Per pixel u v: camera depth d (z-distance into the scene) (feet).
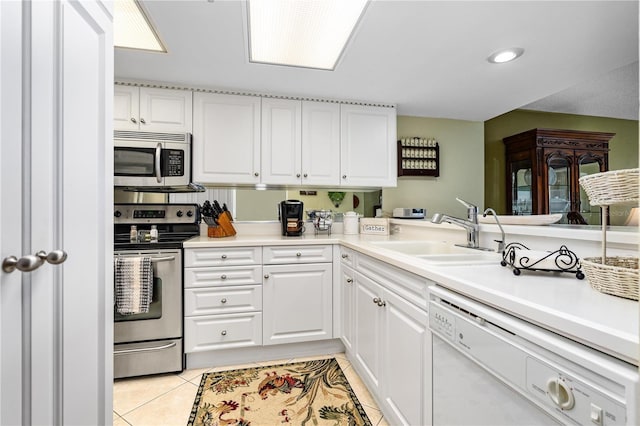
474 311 2.85
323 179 8.75
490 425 2.67
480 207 10.69
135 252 6.54
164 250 6.68
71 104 2.23
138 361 6.51
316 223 9.27
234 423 5.14
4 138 1.65
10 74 1.68
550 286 2.92
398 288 4.57
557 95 8.62
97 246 2.57
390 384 4.79
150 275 6.38
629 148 7.75
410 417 4.14
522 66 6.81
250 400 5.77
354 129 8.96
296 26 5.40
